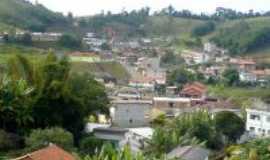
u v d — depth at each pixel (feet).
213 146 211.61
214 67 517.96
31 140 161.99
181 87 399.85
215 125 223.71
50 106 183.32
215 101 342.03
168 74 451.94
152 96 344.49
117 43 642.63
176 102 313.94
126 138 201.46
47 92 182.50
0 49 423.23
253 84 445.78
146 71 458.91
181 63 551.18
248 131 244.01
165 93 380.17
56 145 150.41
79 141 184.85
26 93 179.42
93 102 204.23
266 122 257.34
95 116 213.87
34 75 187.83
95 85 216.95
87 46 554.46
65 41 517.96
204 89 390.83
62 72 188.24
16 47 445.78
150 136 200.64
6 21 566.36
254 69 522.06
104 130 205.67
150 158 130.82
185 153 171.42
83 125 196.54
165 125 228.22
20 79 182.80
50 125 183.21
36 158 130.93
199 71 488.02
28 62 192.54
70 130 190.19
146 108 260.01
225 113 228.02
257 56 604.08
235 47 631.56
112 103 244.22
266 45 631.15
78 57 457.68
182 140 187.73
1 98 175.01
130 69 463.42
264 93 371.35
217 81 443.32
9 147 166.20
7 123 176.65
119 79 419.95
